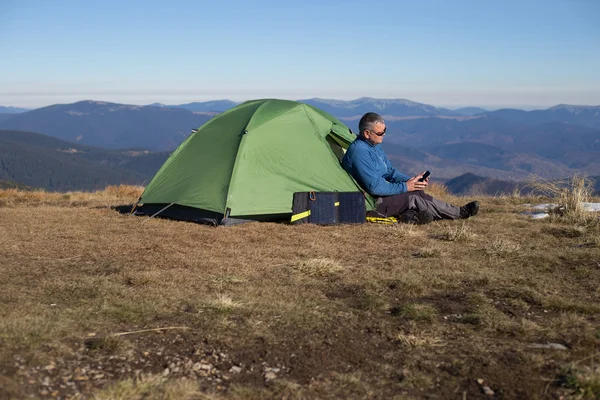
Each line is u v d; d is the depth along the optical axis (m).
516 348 4.19
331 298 5.46
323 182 9.96
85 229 8.77
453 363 3.95
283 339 4.36
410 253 7.37
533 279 6.01
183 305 5.09
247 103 11.37
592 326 4.59
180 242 7.90
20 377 3.45
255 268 6.54
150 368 3.81
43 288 5.45
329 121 11.02
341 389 3.58
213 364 3.92
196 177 10.01
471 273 6.25
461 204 12.92
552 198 13.28
